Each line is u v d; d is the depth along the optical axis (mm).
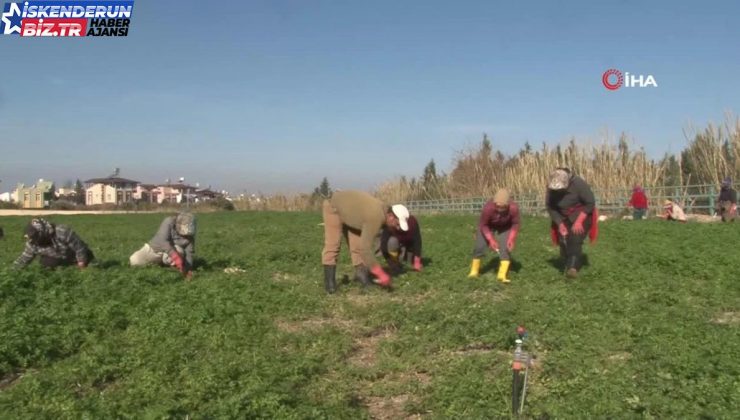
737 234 17422
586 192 11594
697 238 16719
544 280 11484
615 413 5508
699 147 31047
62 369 6719
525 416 5652
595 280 11219
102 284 10781
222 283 11078
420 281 11320
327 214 10836
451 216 34188
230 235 22281
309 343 7883
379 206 10500
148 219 38719
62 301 9438
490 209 11414
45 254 12188
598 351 7215
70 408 5555
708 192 29688
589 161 36875
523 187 41375
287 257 15320
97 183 119250
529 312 8797
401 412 6039
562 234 11750
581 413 5508
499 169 48688
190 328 8266
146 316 8828
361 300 10266
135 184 123938
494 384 6242
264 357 7020
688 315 8680
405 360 7281
